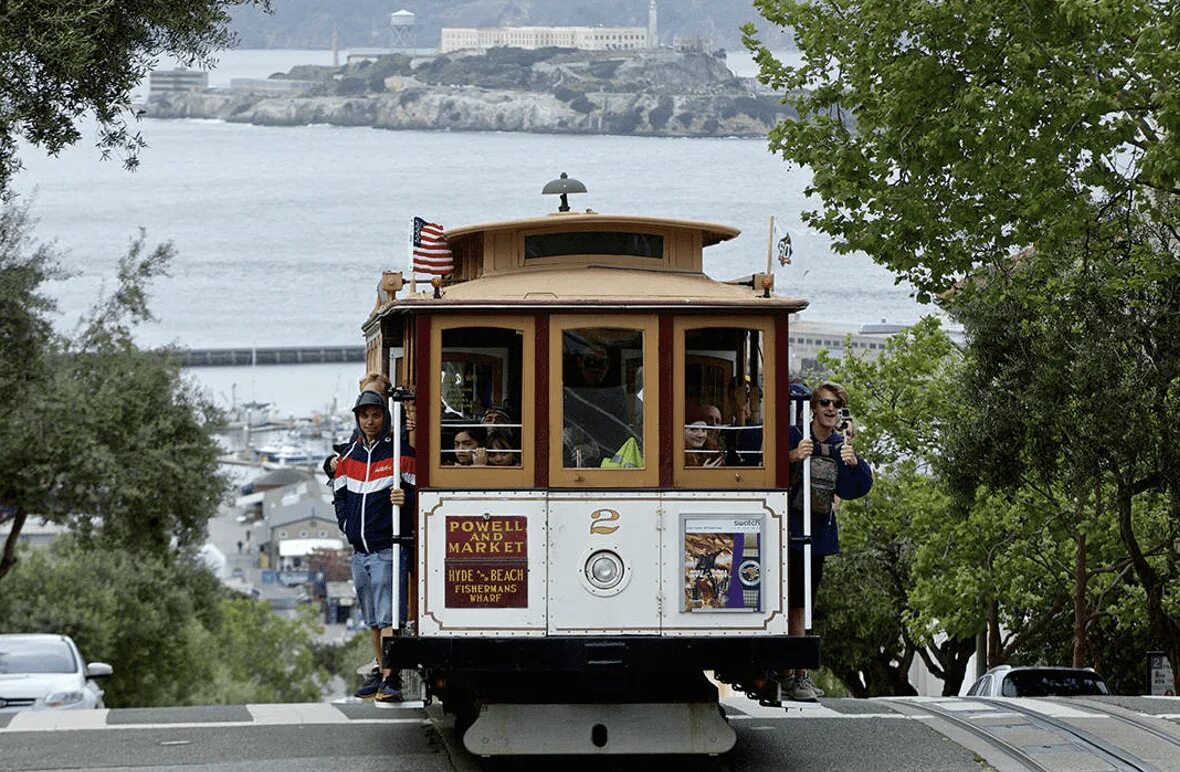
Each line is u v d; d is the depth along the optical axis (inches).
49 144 1397.6
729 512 1011.9
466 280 1163.9
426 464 1006.4
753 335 1034.7
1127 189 1942.7
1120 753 1093.1
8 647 2170.3
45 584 5196.9
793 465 1034.1
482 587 1000.2
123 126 1465.3
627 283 1058.1
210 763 1082.1
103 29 1385.3
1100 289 2183.8
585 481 1005.2
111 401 3031.5
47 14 1337.4
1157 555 3085.6
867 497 3811.5
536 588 1000.9
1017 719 1253.7
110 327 3179.1
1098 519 2906.0
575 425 1012.5
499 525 1003.3
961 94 1905.8
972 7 1882.4
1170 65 1689.2
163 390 3186.5
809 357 4291.3
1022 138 1863.9
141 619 5280.5
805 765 1067.9
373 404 1061.1
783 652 1002.1
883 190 2026.3
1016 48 1852.9
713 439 1023.0
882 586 3951.8
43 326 2728.8
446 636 995.9
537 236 1112.8
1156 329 2306.8
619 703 1028.5
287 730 1232.2
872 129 2023.9
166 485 3137.3
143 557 5231.3
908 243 2055.9
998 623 3567.9
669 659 999.0
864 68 2010.3
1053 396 2374.5
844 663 4148.6
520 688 1037.2
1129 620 3189.0
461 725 1157.1
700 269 1127.6
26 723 1296.8
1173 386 2305.6
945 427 2706.7
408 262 1136.2
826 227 2105.1
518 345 1019.3
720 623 1007.0
